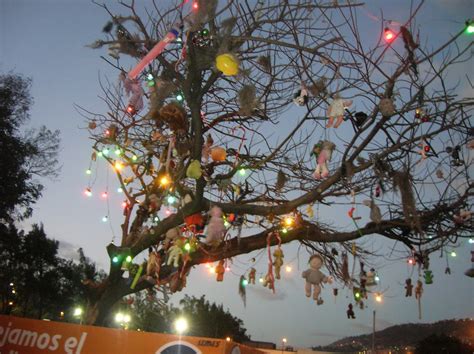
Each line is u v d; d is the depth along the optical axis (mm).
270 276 6594
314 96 5820
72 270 40156
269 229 7352
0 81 18438
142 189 7887
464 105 5492
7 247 25750
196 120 5766
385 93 5316
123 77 6508
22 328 2900
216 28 6273
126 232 7559
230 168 7539
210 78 6148
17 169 18391
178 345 2602
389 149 5660
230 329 46562
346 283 7359
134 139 7695
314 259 6586
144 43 6504
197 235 6676
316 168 6047
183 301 46938
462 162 6098
